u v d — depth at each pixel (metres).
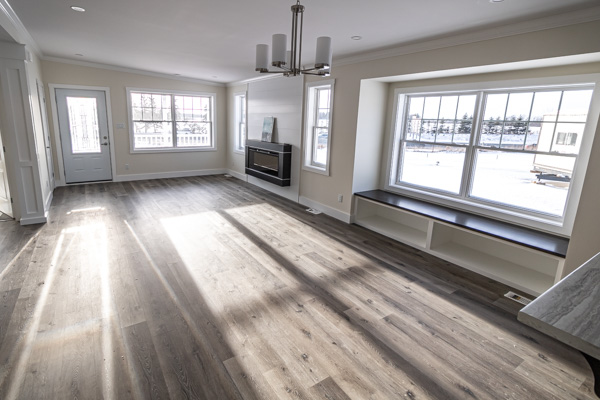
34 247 3.50
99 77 6.28
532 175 3.38
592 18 2.43
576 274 0.81
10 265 3.09
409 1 2.50
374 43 3.71
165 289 2.79
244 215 4.99
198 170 8.03
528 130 3.37
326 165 5.14
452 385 1.91
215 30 3.55
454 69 3.37
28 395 1.71
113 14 3.17
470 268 3.42
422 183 4.49
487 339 2.35
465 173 3.93
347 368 2.00
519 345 2.29
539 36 2.73
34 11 3.16
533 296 2.94
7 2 2.93
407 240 4.06
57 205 5.06
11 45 3.66
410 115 4.57
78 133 6.32
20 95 3.86
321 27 3.22
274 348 2.14
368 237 4.29
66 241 3.69
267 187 6.77
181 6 2.88
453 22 2.90
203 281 2.96
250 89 7.02
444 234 3.92
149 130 7.19
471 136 3.83
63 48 4.87
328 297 2.79
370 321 2.49
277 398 1.76
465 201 3.96
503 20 2.79
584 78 2.88
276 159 6.00
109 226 4.22
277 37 2.24
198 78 7.34
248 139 7.19
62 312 2.41
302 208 5.53
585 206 2.52
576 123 3.03
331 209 5.14
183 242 3.81
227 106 8.10
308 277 3.13
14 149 3.94
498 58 3.01
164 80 7.05
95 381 1.82
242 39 3.89
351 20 2.98
